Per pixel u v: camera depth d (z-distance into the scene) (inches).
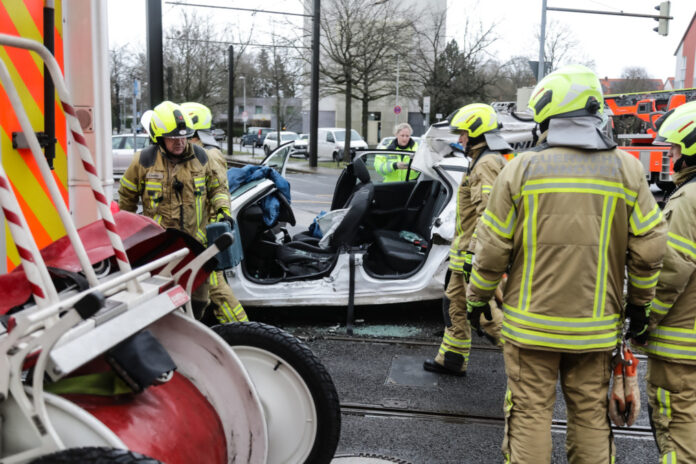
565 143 104.4
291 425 107.6
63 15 120.3
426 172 228.7
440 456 141.7
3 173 74.3
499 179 109.5
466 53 1565.0
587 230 103.0
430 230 248.7
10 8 104.4
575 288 103.7
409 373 187.8
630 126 687.7
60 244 94.7
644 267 104.3
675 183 117.0
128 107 2568.9
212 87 1754.4
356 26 1397.6
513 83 1876.2
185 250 97.9
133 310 85.0
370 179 260.2
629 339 117.5
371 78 1407.5
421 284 223.8
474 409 164.9
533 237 105.6
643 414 163.3
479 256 111.7
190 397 96.0
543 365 107.7
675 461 110.5
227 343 104.5
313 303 223.9
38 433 71.1
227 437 99.0
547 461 107.6
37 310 76.7
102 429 73.7
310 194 752.3
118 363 83.3
